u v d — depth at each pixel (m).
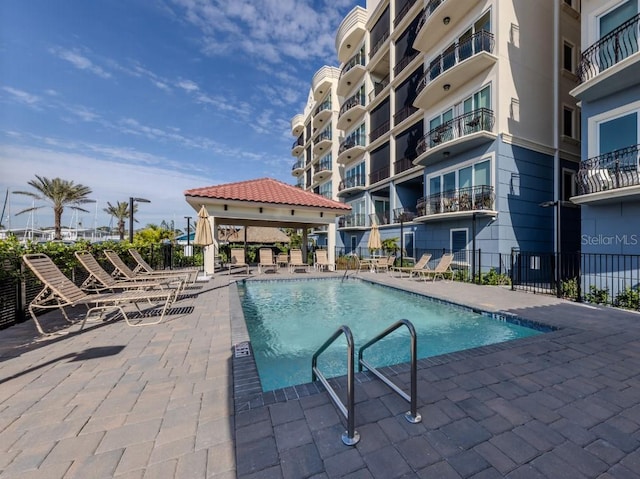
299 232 30.91
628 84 7.19
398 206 18.34
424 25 12.78
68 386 2.73
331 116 27.75
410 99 16.78
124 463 1.80
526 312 5.79
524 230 11.27
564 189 12.05
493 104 10.98
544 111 11.77
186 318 5.10
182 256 14.63
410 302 8.11
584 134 8.22
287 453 1.90
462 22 12.11
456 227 12.80
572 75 12.27
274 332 5.73
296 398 2.54
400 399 2.56
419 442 2.02
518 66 11.13
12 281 4.65
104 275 6.19
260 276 11.47
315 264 14.88
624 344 3.95
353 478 1.71
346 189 22.55
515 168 11.12
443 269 10.96
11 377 2.90
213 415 2.29
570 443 2.03
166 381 2.83
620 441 2.05
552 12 12.02
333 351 4.78
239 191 12.36
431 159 13.66
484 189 11.20
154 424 2.18
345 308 7.55
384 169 19.64
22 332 4.31
